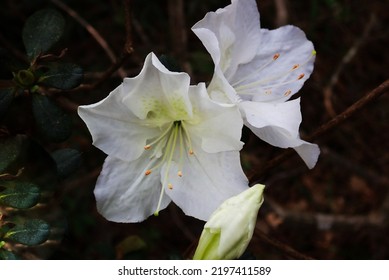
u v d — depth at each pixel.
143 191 0.27
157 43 0.51
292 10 0.57
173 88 0.26
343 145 0.58
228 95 0.26
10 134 0.29
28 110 0.33
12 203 0.27
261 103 0.27
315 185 0.56
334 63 0.58
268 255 0.47
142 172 0.27
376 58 0.60
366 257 0.53
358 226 0.50
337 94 0.58
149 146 0.27
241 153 0.47
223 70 0.29
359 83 0.59
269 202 0.47
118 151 0.27
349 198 0.56
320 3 0.57
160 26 0.53
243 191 0.25
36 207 0.29
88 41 0.51
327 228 0.49
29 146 0.29
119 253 0.37
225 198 0.27
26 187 0.27
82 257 0.35
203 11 0.53
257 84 0.31
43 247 0.30
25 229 0.27
